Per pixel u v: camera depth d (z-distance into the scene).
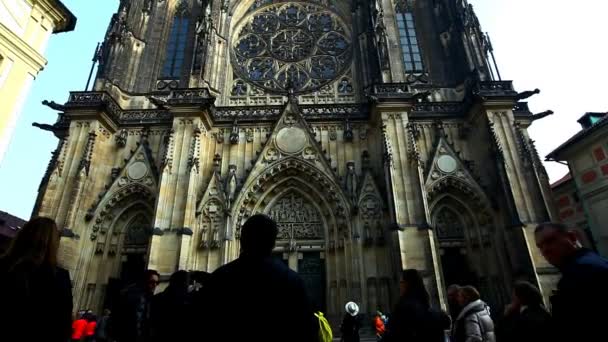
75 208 36.66
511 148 38.53
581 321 5.03
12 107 21.97
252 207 40.31
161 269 33.81
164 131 44.06
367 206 38.47
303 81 50.09
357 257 36.19
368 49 48.06
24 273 5.19
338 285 36.44
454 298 12.55
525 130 44.91
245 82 49.75
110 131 43.28
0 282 5.06
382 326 28.47
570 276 5.48
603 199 42.62
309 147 41.88
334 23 54.84
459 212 40.38
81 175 37.75
